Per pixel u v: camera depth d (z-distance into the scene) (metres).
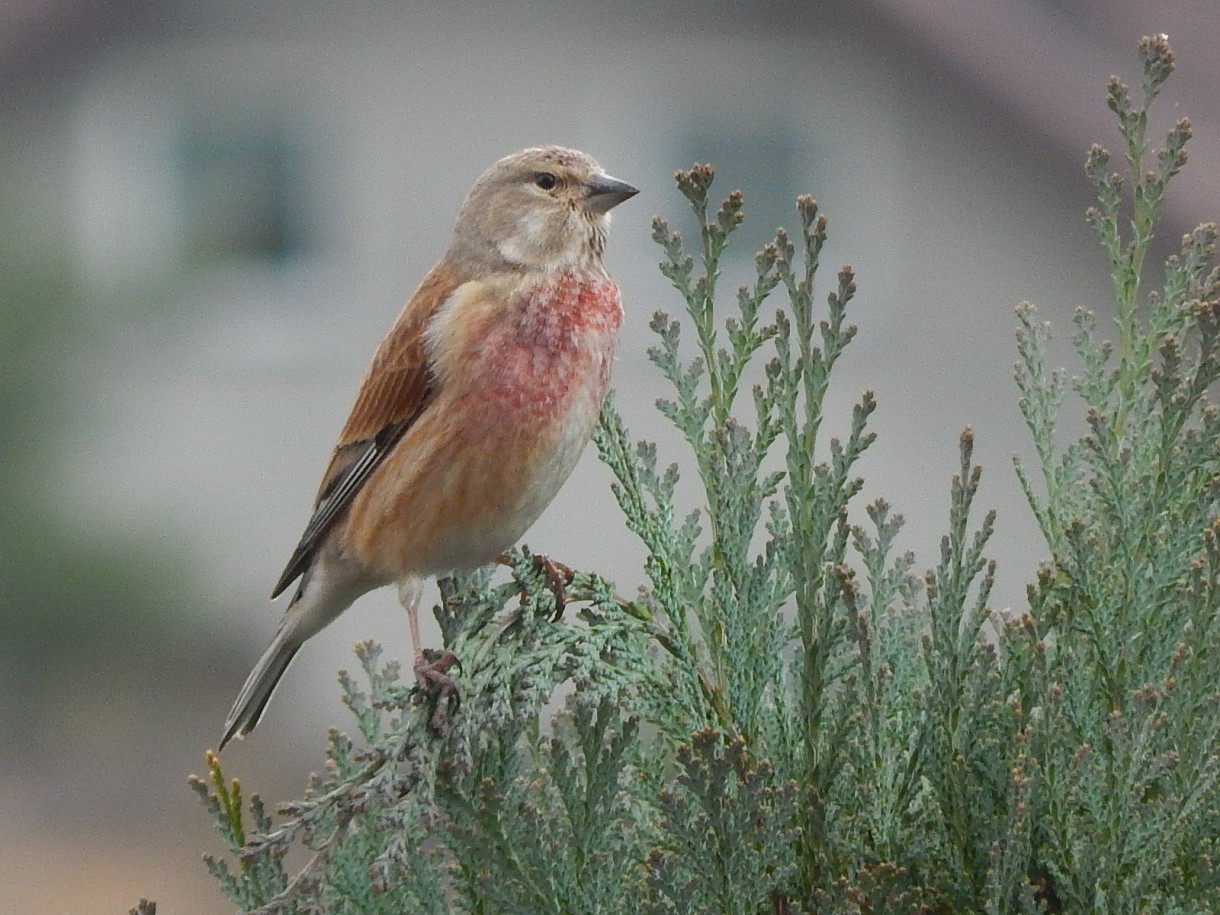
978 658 3.74
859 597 3.86
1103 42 16.66
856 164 18.50
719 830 3.40
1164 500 3.79
